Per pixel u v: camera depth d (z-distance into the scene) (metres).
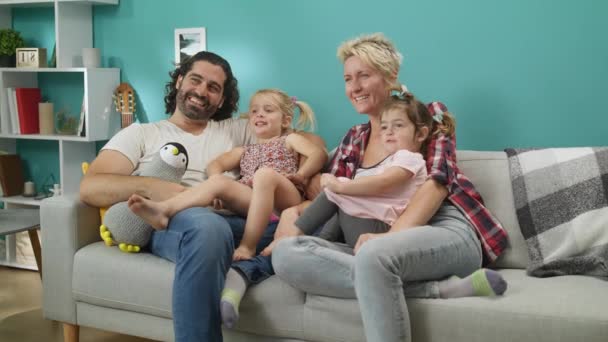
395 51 2.43
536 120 2.70
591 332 1.68
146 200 2.12
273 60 3.18
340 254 1.95
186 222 2.09
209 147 2.65
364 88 2.36
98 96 3.45
